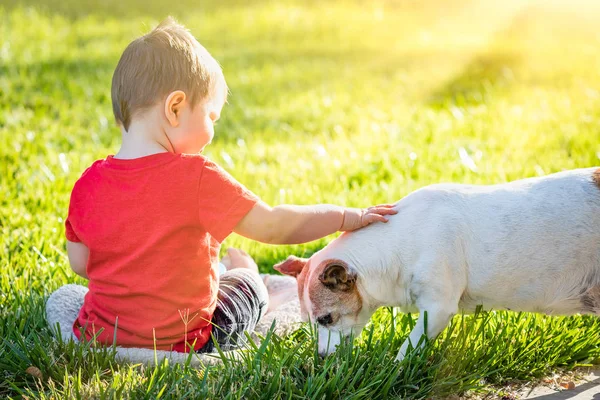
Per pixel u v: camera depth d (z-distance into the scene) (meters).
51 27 12.32
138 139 3.01
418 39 13.12
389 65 11.14
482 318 3.27
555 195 3.11
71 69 9.87
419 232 3.05
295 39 12.91
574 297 3.10
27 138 6.84
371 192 5.68
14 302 3.63
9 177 5.77
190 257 3.02
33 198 5.32
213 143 7.40
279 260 4.56
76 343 3.14
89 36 11.91
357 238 3.11
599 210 3.07
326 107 8.83
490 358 3.16
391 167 6.30
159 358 3.04
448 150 6.72
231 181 2.97
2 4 13.93
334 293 3.02
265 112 8.65
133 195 2.97
